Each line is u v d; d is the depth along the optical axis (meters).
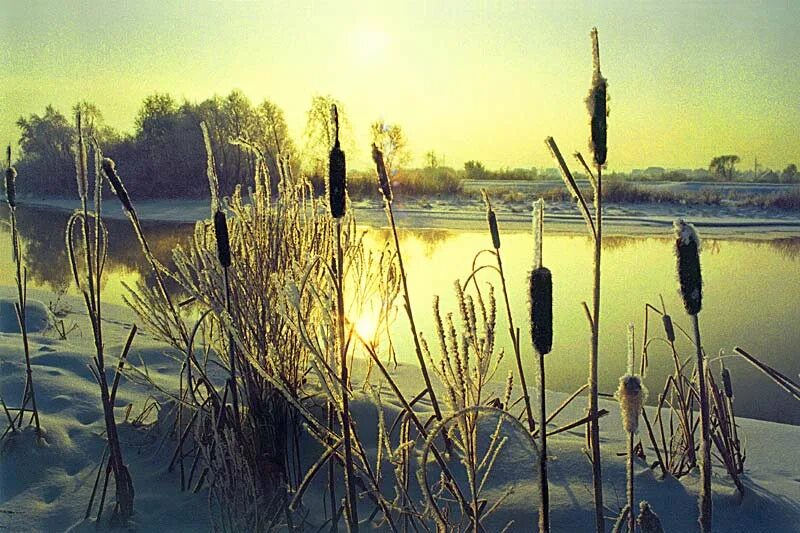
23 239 15.98
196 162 24.22
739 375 5.93
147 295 3.21
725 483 3.08
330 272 2.08
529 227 16.44
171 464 3.17
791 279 10.38
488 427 3.20
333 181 1.94
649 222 16.94
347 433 2.09
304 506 2.90
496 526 2.74
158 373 4.32
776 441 3.73
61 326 5.58
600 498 1.81
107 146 24.23
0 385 3.99
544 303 1.55
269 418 2.97
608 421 3.94
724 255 12.75
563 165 1.75
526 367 6.06
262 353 3.00
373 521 2.78
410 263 11.27
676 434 3.38
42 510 2.89
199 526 2.77
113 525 2.75
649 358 6.47
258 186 3.34
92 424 3.57
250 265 3.15
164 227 18.44
